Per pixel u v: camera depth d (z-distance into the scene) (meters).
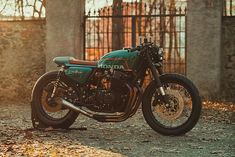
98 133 6.35
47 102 6.52
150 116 6.20
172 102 6.00
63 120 6.54
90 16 12.45
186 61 11.52
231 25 11.70
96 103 6.30
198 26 11.40
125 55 6.27
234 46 11.68
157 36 14.45
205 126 7.19
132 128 6.91
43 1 18.75
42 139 5.72
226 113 9.12
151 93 6.21
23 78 12.75
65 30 12.04
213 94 11.30
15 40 12.80
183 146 5.35
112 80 6.24
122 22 17.56
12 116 8.73
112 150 5.03
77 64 6.55
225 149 5.14
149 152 4.95
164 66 13.48
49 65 12.12
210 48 11.34
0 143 5.39
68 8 12.03
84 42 12.59
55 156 4.64
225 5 11.95
